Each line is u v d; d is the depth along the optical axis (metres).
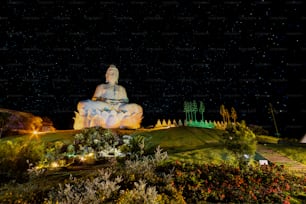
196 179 13.69
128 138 23.48
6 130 41.25
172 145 27.50
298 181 14.74
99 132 23.70
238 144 16.91
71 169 18.59
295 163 19.84
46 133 37.97
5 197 12.22
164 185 12.48
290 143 29.50
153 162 15.09
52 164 19.22
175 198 11.26
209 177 13.90
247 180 14.22
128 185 12.42
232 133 17.28
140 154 19.86
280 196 12.50
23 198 11.90
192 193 12.21
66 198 10.45
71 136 32.97
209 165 16.03
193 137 30.25
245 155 17.27
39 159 18.22
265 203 11.87
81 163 20.56
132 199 10.18
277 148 25.42
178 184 12.97
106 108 48.47
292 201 12.23
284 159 21.23
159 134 32.44
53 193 11.07
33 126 45.81
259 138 38.88
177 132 32.66
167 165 15.65
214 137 31.00
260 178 14.54
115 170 14.32
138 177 13.21
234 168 15.52
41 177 15.25
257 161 19.17
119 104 50.22
